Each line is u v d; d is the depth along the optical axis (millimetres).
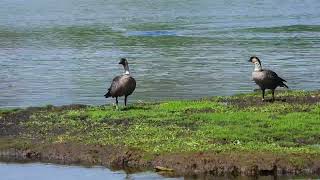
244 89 32406
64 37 59656
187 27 65375
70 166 19641
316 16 74125
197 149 19297
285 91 28438
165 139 20438
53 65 42719
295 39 54562
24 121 23656
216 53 47125
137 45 52906
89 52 49250
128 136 20969
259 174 18234
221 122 22188
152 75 37781
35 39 58406
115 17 78125
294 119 22156
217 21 70812
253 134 20625
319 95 26656
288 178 17938
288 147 19438
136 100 29719
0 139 21656
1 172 19156
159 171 18797
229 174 18328
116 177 18453
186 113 23688
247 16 75812
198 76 37062
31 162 20125
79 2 101750
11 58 46594
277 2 94438
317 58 43781
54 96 31609
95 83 35406
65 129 22297
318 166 18266
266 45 51062
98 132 21625
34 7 95500
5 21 75750
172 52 48250
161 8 88750
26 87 34406
